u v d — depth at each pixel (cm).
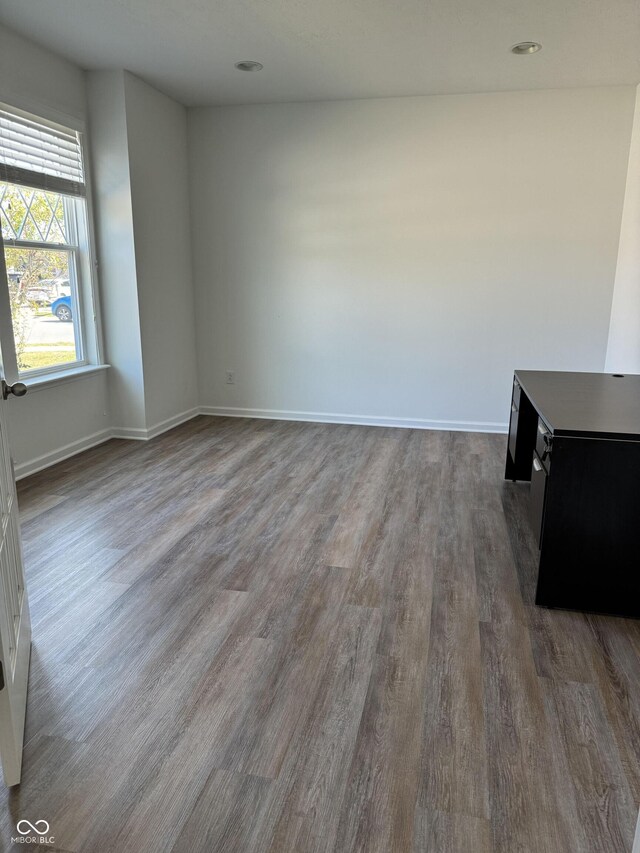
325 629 215
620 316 440
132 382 455
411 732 166
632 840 135
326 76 409
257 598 236
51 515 318
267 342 525
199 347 540
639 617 223
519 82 417
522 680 188
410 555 273
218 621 220
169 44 355
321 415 529
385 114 461
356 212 483
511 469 369
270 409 539
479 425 499
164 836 135
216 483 368
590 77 405
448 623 219
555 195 449
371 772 153
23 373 379
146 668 193
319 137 476
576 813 141
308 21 320
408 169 467
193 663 196
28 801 144
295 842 134
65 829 137
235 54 370
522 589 244
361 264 491
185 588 244
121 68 399
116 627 216
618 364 441
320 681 187
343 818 140
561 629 216
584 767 155
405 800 145
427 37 340
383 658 199
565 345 473
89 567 261
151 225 451
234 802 144
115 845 133
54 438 404
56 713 173
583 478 216
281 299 514
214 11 309
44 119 369
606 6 297
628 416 234
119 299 441
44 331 396
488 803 144
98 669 193
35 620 220
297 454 430
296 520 312
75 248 420
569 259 457
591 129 434
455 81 416
